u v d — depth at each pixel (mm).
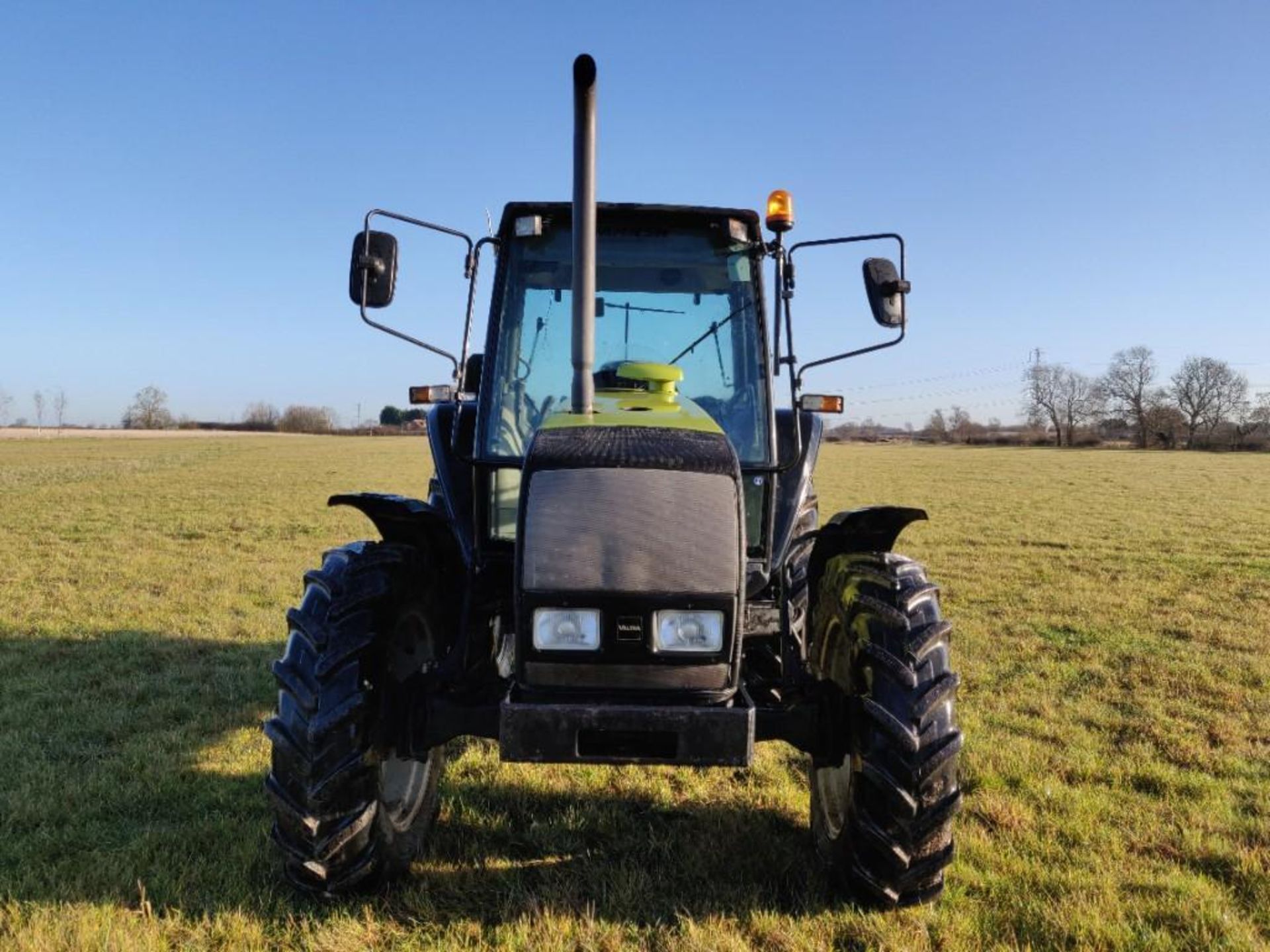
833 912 3131
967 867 3453
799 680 3250
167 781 4215
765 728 3061
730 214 3826
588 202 3166
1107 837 3754
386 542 3516
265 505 18312
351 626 3080
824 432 4559
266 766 4453
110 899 3131
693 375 3900
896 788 2918
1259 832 3805
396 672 3307
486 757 4688
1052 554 12500
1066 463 41344
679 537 2824
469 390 5180
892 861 2979
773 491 3646
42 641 7039
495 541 3711
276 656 6676
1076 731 5152
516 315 3895
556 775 4441
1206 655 6945
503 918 3088
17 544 12570
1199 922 3074
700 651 2801
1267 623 8117
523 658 2838
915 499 21328
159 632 7395
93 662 6445
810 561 3893
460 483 3949
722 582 2809
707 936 2967
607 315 3914
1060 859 3570
